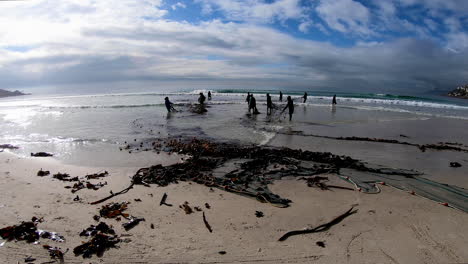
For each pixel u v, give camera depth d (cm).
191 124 1850
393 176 845
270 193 713
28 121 2044
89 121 2005
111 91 7700
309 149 1195
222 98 4369
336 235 531
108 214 593
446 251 480
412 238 520
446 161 1030
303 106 3059
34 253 468
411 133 1584
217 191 736
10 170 911
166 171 862
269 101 2334
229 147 1212
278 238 519
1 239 503
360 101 3872
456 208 632
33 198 684
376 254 474
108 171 901
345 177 827
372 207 643
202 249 485
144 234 529
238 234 532
